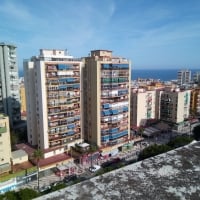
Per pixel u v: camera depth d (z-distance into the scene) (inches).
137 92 3070.9
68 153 2203.5
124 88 2407.7
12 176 1759.4
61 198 145.1
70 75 2118.6
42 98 1971.0
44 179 1903.3
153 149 1895.9
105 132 2332.7
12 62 2802.7
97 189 154.9
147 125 3198.8
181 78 7760.8
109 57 2316.7
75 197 146.3
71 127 2223.2
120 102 2400.3
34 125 2193.7
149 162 192.5
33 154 1931.6
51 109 2048.5
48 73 1966.0
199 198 147.8
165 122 3366.1
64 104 2123.5
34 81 2097.7
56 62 2000.5
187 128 3366.1
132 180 165.0
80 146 2214.6
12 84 2822.3
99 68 2144.4
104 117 2293.3
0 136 1743.4
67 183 1809.8
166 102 3314.5
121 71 2330.2
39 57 2078.0
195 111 3732.8
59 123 2126.0
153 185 159.0
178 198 147.6
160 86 4079.7
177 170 178.7
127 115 2519.7
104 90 2229.3
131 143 2605.8
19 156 1957.4
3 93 2753.4
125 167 185.0
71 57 2203.5
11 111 2839.6
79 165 2145.7
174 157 202.2
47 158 2069.4
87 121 2388.0
